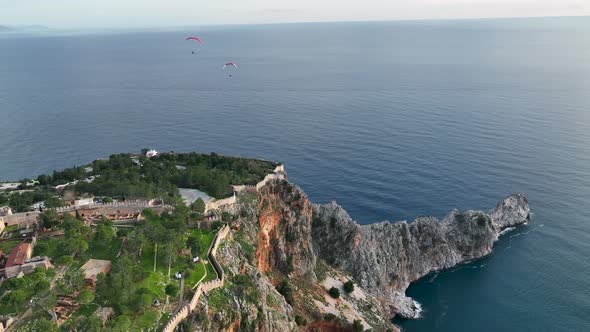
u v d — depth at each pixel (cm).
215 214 12725
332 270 15150
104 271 9750
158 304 8781
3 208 12425
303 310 12562
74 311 8444
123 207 12850
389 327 13375
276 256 13912
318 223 15738
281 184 15112
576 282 14838
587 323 13212
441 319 14088
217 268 10281
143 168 16012
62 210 12606
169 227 11475
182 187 14775
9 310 8450
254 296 10206
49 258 10069
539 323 13388
